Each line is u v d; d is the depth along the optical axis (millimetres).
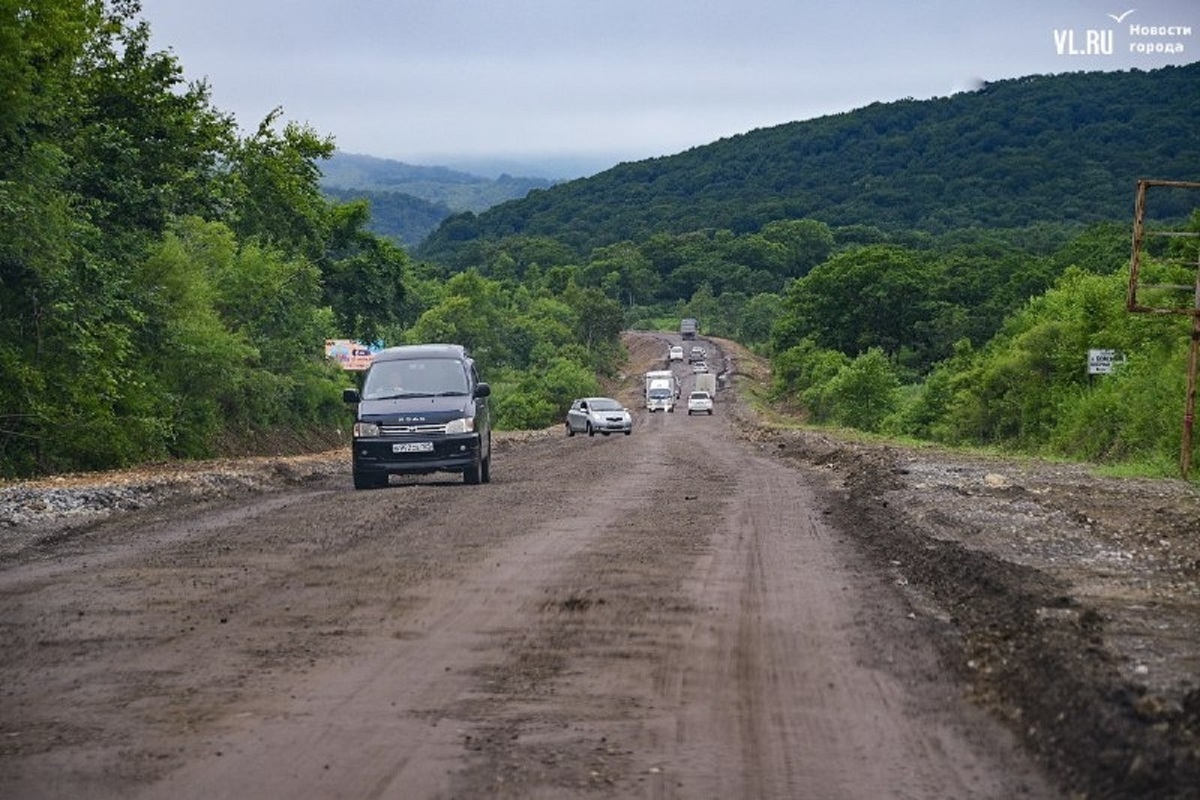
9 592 12484
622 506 20750
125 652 9625
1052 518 18344
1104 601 11406
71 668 9109
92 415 32562
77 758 6922
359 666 9102
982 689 8367
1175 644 9414
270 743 7188
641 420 91062
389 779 6520
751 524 18141
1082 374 48938
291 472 29922
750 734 7359
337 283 72688
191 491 23875
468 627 10508
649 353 177000
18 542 16500
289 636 10172
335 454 44781
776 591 12305
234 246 51469
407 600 11773
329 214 68875
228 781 6516
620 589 12336
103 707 8008
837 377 80625
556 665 9125
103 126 38469
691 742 7188
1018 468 30250
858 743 7172
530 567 13758
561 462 34906
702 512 19828
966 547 14891
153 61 40625
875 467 29031
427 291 134750
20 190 30609
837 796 6246
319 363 57531
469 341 124062
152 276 40188
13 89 28703
